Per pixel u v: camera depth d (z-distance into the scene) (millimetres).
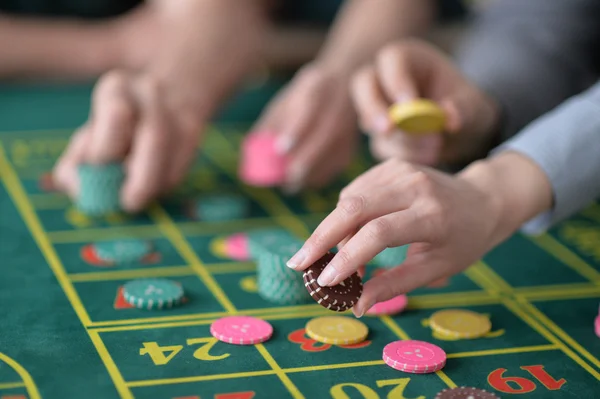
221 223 1194
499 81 1312
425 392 875
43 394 849
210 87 1393
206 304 1000
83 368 884
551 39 1353
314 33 2051
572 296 1048
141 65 1762
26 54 1705
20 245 1104
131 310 980
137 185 1189
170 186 1252
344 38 1521
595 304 1033
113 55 1754
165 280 1026
